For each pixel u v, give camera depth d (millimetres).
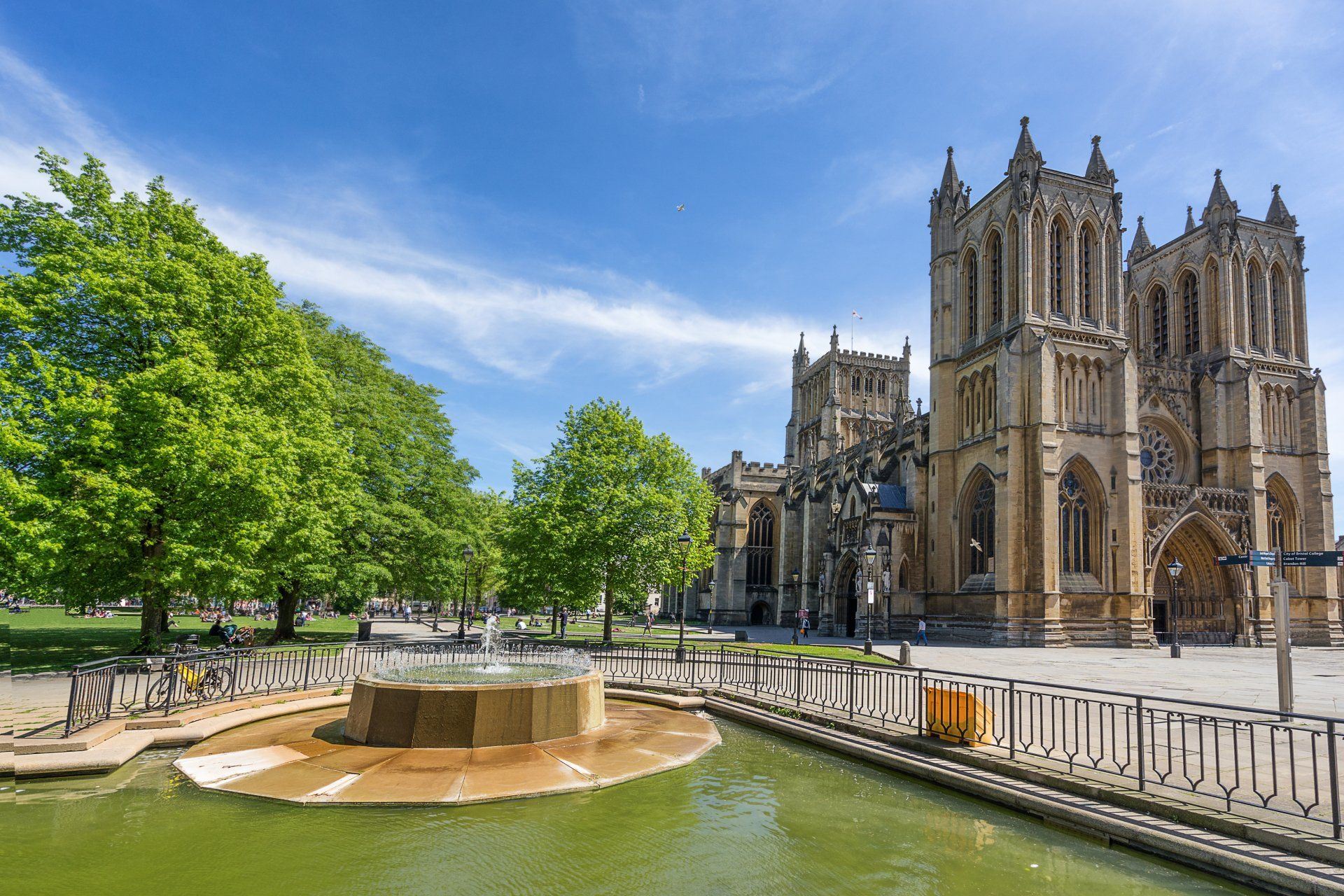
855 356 124188
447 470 57188
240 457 28953
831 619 78625
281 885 10141
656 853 11422
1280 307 80500
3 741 15586
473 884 10211
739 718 22203
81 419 27297
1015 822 12898
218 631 44312
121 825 12469
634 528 46938
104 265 29750
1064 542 64625
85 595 30594
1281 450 76938
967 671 35125
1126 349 66938
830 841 12008
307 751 16750
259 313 34750
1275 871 9688
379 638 53219
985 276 72438
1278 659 20703
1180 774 13797
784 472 118125
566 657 32406
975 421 71312
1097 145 73938
